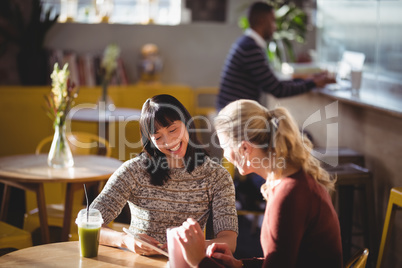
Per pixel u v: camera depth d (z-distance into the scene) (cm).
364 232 301
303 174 149
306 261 149
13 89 516
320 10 468
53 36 555
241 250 359
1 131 521
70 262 164
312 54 519
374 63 364
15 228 274
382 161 301
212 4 579
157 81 561
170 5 586
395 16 329
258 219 398
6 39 526
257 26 377
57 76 284
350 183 291
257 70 372
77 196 338
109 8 565
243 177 364
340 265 154
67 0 559
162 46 575
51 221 298
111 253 173
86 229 166
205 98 586
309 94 407
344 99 321
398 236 287
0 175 278
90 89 531
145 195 192
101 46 564
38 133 524
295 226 143
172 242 150
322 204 148
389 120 291
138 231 193
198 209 192
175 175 192
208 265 146
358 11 385
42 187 283
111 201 188
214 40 581
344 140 349
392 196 251
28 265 161
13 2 536
